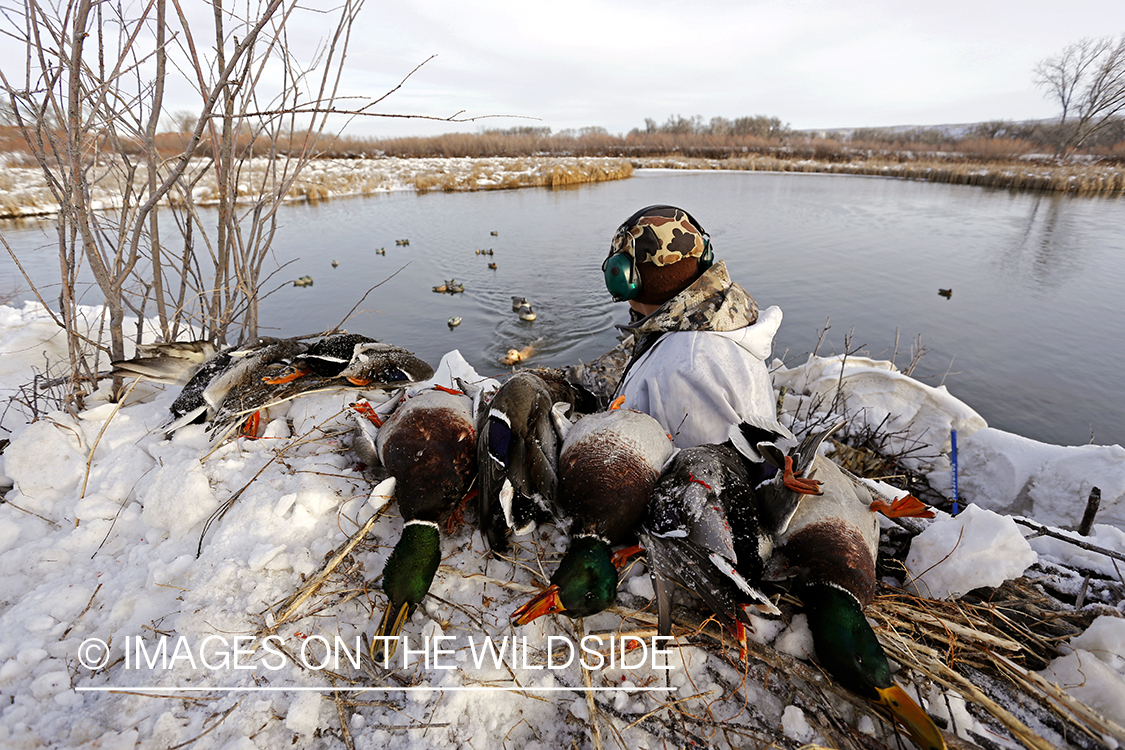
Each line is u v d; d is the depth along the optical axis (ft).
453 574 7.29
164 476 8.27
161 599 7.02
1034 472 12.18
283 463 9.01
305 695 5.95
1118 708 5.82
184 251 11.94
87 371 11.19
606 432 7.35
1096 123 145.48
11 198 57.47
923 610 6.89
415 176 110.22
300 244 55.01
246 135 12.99
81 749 5.37
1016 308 36.47
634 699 6.08
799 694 6.03
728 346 8.27
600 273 46.70
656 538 6.70
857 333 32.73
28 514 8.41
